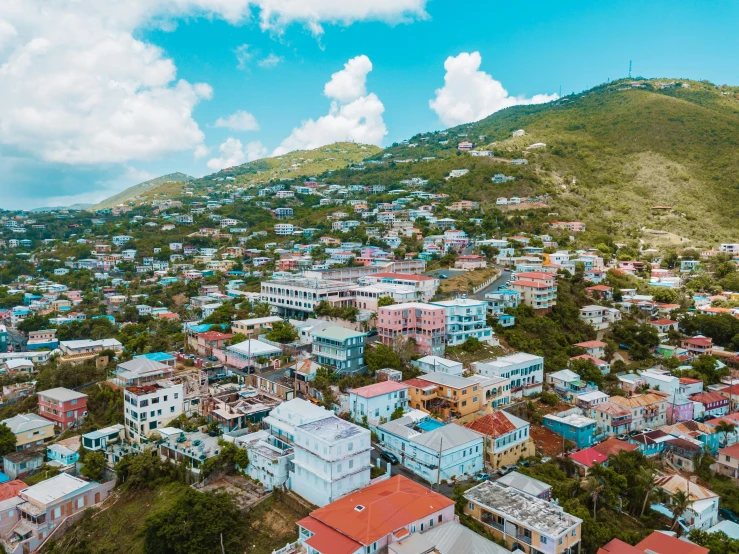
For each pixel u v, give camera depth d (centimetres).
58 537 8594
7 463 10262
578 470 9856
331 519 7169
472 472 9556
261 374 12625
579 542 7481
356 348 12675
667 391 13788
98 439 10381
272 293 18388
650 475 9031
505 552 6881
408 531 7062
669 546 7456
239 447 9419
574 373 13775
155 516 7850
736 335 17788
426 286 17838
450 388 11250
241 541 7781
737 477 10794
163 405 10794
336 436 8269
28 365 15938
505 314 16862
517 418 10544
